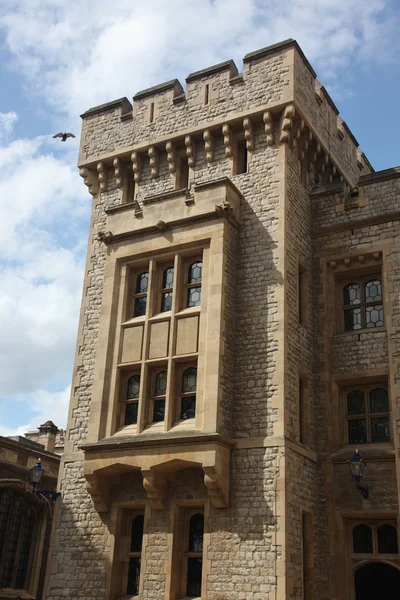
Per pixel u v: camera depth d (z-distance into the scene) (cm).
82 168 2097
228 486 1504
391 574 1536
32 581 1936
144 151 2003
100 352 1741
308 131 1866
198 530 1558
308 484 1567
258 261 1695
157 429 1602
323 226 1848
